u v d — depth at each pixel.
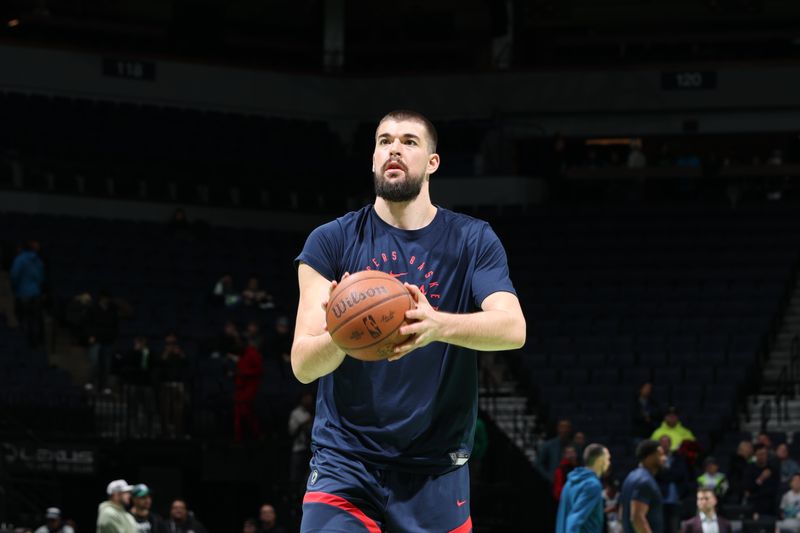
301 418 21.59
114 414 22.53
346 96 35.72
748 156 35.12
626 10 38.28
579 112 34.91
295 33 39.97
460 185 33.62
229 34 39.09
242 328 26.83
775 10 37.78
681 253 29.64
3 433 21.02
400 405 5.06
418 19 39.34
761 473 20.06
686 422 23.97
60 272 26.73
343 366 5.07
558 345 26.81
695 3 37.88
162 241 29.28
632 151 33.94
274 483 21.30
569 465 18.52
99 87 32.69
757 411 25.34
